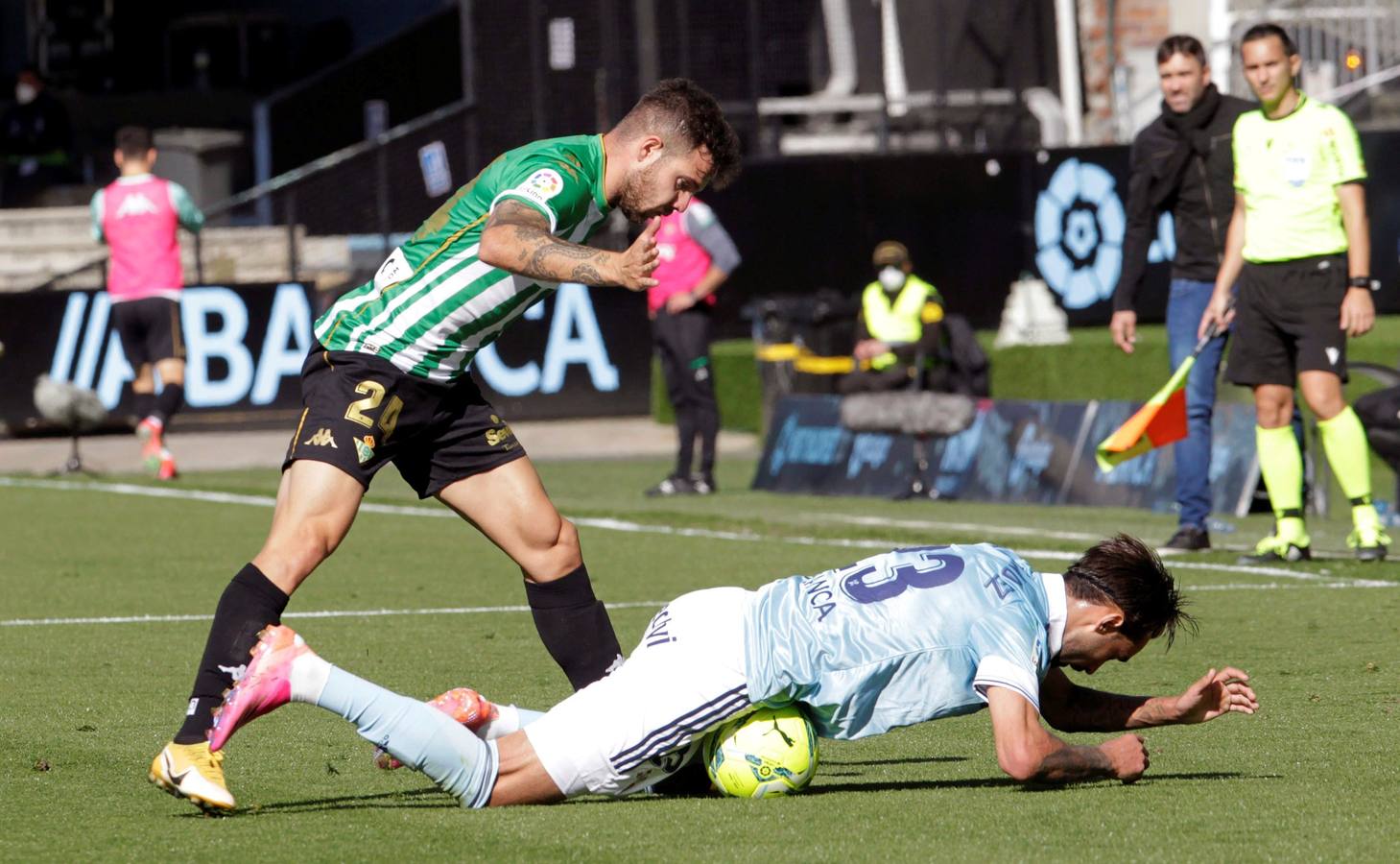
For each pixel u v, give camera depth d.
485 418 15.62
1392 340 43.00
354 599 26.06
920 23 64.31
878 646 13.73
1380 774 14.84
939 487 41.25
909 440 41.59
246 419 57.22
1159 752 15.87
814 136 64.56
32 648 22.09
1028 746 13.51
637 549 31.36
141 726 17.44
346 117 78.38
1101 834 12.84
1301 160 26.81
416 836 13.02
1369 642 21.30
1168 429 28.05
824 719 14.05
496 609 25.16
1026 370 51.00
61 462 50.84
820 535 33.31
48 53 89.38
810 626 13.81
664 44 63.34
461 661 20.95
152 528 35.31
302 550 14.51
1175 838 12.71
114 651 21.91
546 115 63.97
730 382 57.31
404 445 15.30
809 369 50.09
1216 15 63.41
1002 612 13.78
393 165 64.56
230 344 57.16
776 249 60.50
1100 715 14.93
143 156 44.97
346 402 14.82
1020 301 53.72
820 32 63.75
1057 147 60.94
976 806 13.78
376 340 14.84
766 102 63.28
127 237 44.94
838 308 51.47
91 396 47.34
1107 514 37.31
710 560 30.00
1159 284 60.78
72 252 66.50
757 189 60.38
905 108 64.12
